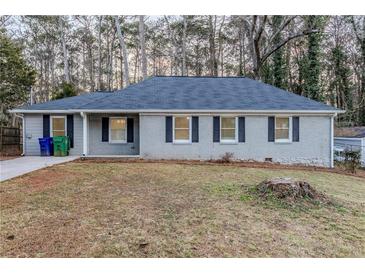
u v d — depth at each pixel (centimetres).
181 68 3259
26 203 586
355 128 2102
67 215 516
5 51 2027
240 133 1362
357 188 848
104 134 1470
